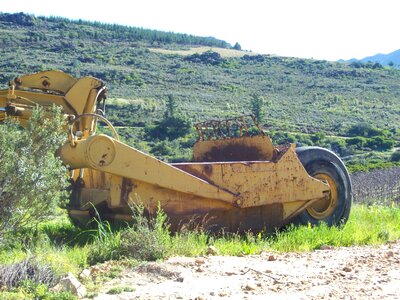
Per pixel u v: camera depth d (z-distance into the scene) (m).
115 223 10.19
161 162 9.95
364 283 7.00
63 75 11.52
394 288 6.75
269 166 10.80
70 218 10.88
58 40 153.50
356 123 88.38
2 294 6.08
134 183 9.89
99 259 7.98
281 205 10.96
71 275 6.61
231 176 10.46
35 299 6.07
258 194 10.66
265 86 126.75
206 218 10.25
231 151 11.71
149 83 114.62
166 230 9.01
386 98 121.19
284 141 70.44
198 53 165.62
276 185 10.83
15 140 7.59
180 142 55.84
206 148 12.13
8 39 146.12
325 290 6.67
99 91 11.39
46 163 7.66
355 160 60.91
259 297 6.38
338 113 100.50
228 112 86.69
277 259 8.41
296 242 9.73
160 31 199.25
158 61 148.25
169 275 7.20
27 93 11.19
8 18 172.75
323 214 11.55
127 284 6.85
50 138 7.79
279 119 87.81
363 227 11.23
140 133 59.69
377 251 9.03
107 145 9.68
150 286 6.78
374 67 159.12
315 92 123.19
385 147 73.38
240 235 10.59
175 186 9.98
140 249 8.08
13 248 8.41
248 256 8.64
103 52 150.00
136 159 9.83
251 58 165.25
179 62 149.88
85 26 183.75
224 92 114.81
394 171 37.78
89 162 9.58
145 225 8.95
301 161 11.45
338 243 9.87
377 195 28.39
